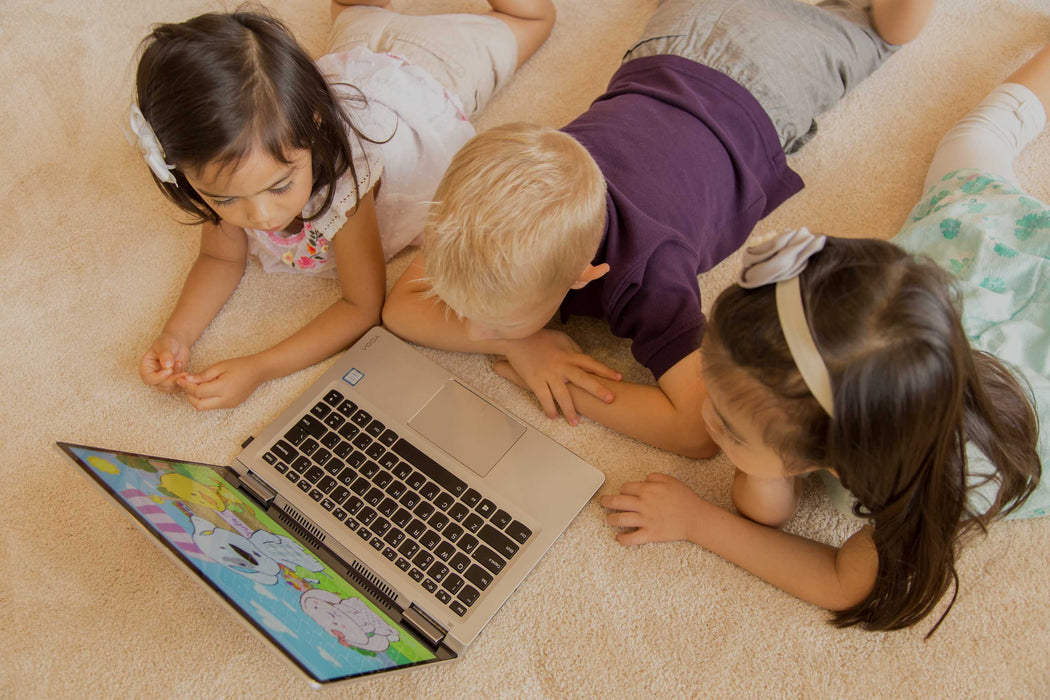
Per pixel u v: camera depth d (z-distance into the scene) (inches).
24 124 52.1
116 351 43.9
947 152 45.6
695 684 34.5
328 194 38.8
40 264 46.8
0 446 41.1
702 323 36.6
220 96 32.5
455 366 43.1
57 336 44.4
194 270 45.1
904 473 26.2
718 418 29.0
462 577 35.7
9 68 54.2
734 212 43.6
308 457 38.6
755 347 25.2
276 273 46.3
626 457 40.1
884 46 49.8
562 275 32.9
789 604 35.9
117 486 29.8
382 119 43.4
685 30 46.8
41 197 49.2
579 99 52.5
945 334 23.9
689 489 37.5
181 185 37.2
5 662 35.8
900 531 29.1
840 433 24.7
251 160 33.5
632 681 34.7
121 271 46.4
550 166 32.4
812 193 47.8
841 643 35.0
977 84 50.8
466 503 37.2
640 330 37.6
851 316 23.7
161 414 41.8
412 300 42.1
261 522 35.5
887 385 23.6
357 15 51.9
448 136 46.3
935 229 38.9
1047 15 52.6
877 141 49.3
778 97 45.3
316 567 34.5
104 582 37.5
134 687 35.2
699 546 37.3
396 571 35.9
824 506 38.2
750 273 25.3
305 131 35.3
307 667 27.1
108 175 49.8
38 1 56.8
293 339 42.2
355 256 41.8
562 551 37.5
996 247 36.5
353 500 37.4
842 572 34.5
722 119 43.7
